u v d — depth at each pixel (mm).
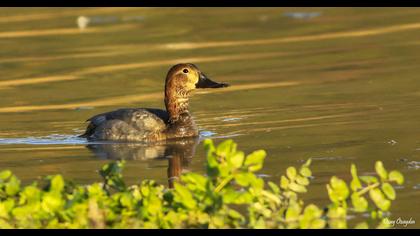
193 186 9328
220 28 27828
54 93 20031
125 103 18859
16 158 14164
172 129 15586
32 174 12945
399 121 15844
